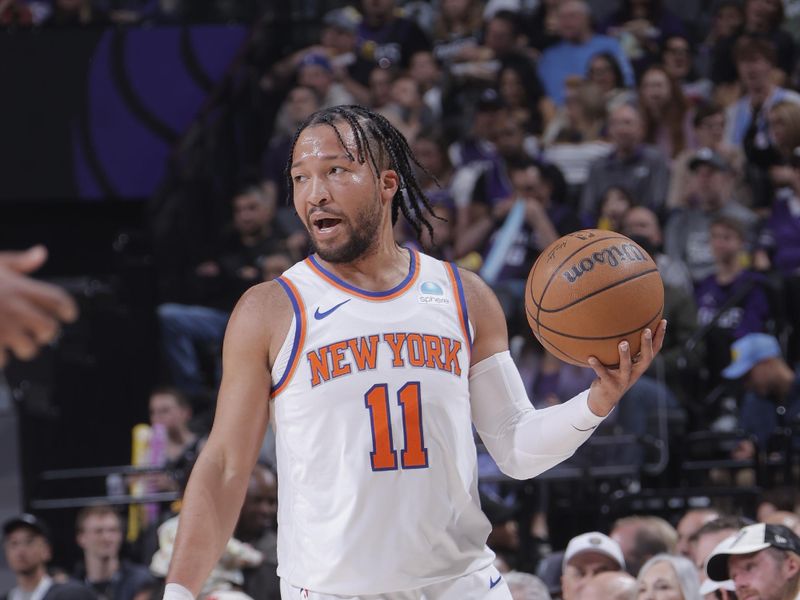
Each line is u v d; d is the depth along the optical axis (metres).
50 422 29.58
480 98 29.64
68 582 20.41
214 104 31.50
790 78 30.61
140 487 25.38
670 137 29.30
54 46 32.12
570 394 21.70
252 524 16.11
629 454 20.77
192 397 26.83
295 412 8.53
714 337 23.66
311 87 31.81
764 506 17.80
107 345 30.00
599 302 8.40
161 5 33.03
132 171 32.56
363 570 8.35
